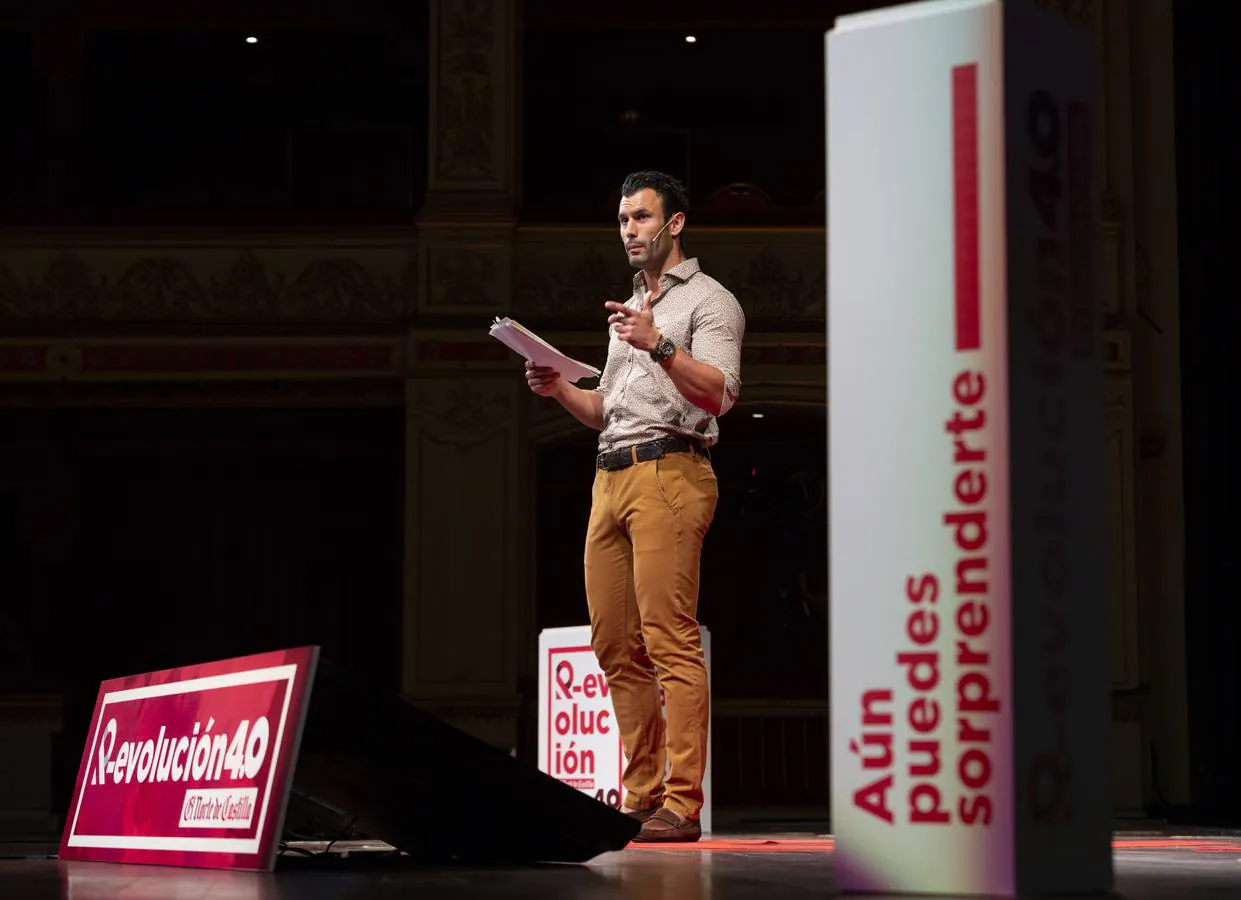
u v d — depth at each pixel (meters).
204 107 11.05
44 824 8.90
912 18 1.51
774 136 11.23
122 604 10.31
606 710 3.79
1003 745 1.43
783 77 11.18
